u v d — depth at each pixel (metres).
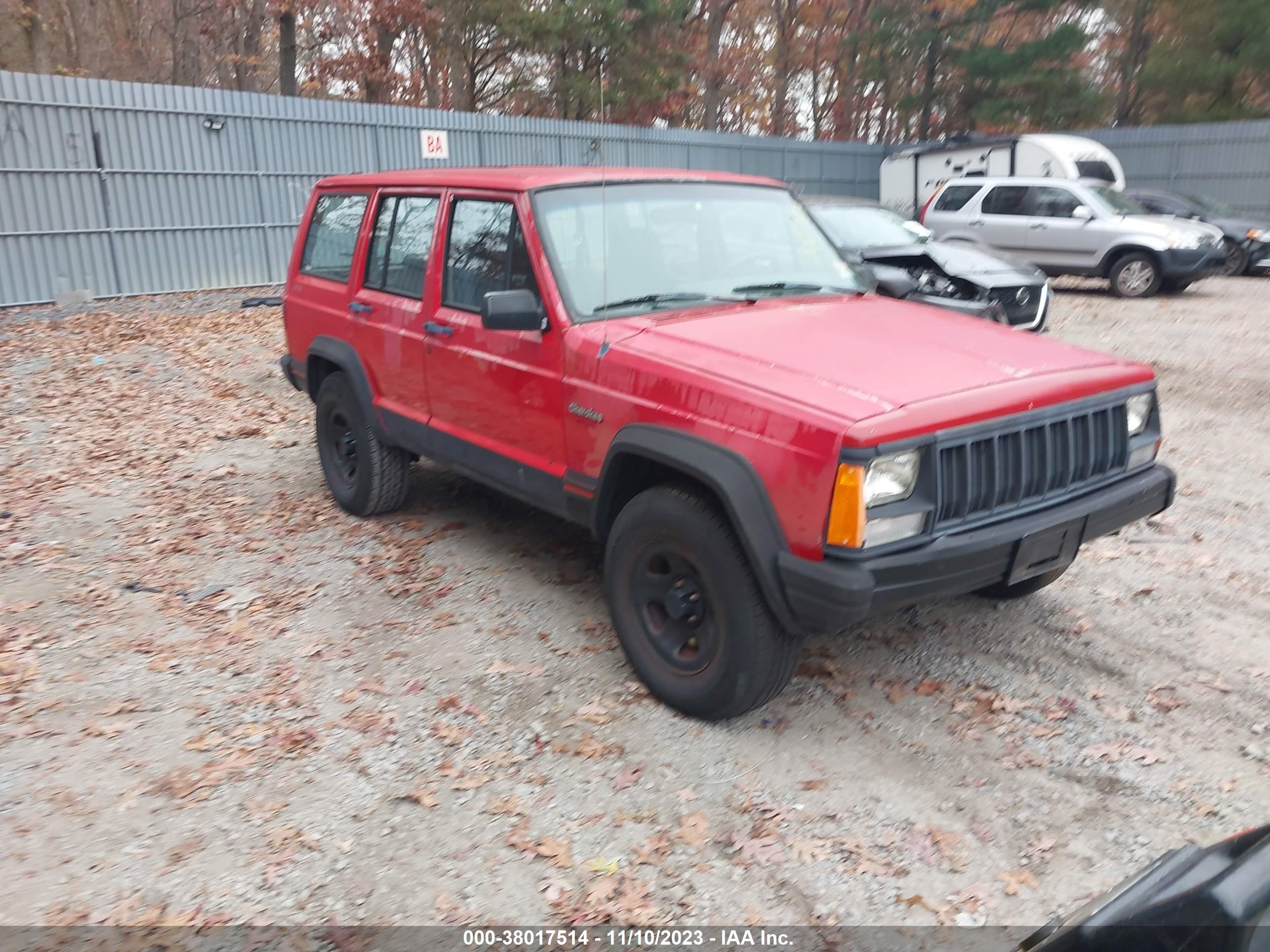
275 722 3.91
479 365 4.69
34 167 14.80
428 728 3.84
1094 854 3.12
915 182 22.25
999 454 3.44
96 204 15.59
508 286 4.53
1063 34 31.94
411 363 5.25
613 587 4.05
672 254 4.64
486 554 5.59
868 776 3.52
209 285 17.22
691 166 25.53
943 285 10.84
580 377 4.11
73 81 15.03
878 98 45.56
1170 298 16.31
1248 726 3.80
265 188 17.69
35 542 5.95
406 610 4.90
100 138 15.46
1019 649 4.43
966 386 3.49
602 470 4.01
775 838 3.19
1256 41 29.08
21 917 2.88
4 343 12.11
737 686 3.59
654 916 2.88
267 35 40.41
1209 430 8.04
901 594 3.27
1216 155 25.50
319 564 5.50
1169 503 4.18
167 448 7.99
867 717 3.89
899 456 3.23
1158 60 31.31
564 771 3.56
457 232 4.96
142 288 16.34
